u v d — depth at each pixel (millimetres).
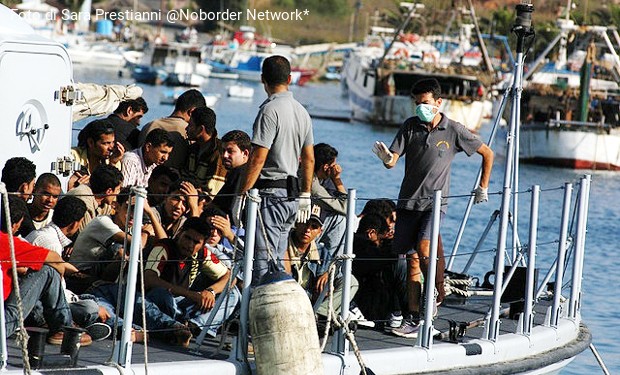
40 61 22547
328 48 193875
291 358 18812
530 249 23391
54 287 18859
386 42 155125
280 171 20828
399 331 22250
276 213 20750
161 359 19125
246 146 23172
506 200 22391
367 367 20281
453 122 22734
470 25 159875
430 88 22438
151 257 20656
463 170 91812
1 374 17234
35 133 22562
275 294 18875
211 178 25312
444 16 165250
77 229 21266
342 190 24844
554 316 24688
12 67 21656
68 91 23406
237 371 19250
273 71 20891
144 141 25312
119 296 18516
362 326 22594
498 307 22516
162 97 126125
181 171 25453
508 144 27141
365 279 23000
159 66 172500
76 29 192750
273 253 20828
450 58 157250
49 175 20766
